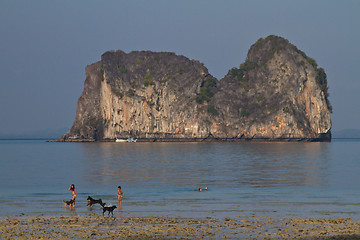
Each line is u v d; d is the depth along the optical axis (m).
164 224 49.72
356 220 52.03
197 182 94.06
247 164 148.62
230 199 69.31
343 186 86.00
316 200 68.06
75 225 49.19
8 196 74.00
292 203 65.19
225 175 109.44
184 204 64.50
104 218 53.34
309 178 101.06
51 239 43.12
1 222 50.81
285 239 43.06
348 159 174.75
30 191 80.81
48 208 61.34
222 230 46.62
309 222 50.53
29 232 45.72
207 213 56.91
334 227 47.97
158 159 180.88
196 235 44.47
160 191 79.62
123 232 45.75
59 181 97.38
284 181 95.12
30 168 135.62
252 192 77.69
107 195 74.94
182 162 161.25
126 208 61.03
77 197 72.69
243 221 51.19
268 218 53.12
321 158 181.75
